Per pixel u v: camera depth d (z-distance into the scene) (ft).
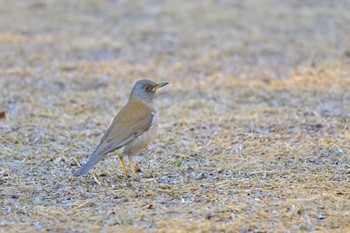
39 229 33.40
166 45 70.13
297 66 63.93
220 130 48.39
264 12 79.25
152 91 40.34
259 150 44.32
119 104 54.95
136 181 39.50
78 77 61.67
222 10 80.07
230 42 70.54
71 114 52.54
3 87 58.95
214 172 40.86
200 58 66.44
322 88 57.57
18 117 51.62
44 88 58.90
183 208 35.55
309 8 80.43
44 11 81.25
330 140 45.44
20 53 68.13
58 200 37.01
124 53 68.28
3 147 45.55
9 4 83.87
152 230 32.89
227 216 34.42
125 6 81.92
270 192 37.58
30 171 41.47
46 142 46.65
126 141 38.45
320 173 40.22
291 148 44.27
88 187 38.75
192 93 57.31
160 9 80.53
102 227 33.45
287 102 54.65
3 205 36.27
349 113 51.39
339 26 74.64
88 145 46.01
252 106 53.88
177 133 47.96
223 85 59.06
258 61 65.57
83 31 74.64
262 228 33.06
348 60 65.05
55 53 68.18
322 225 33.32
